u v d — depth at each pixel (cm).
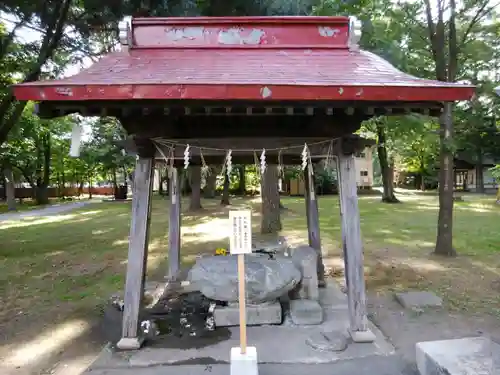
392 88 321
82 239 1173
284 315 490
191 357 389
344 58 435
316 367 368
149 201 426
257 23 464
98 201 3055
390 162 2686
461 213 1661
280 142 431
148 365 376
